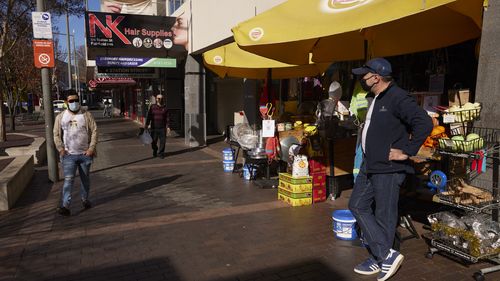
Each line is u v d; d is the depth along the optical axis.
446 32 5.61
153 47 12.77
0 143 12.63
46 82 7.97
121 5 16.36
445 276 3.72
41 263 4.17
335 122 6.08
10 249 4.55
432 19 5.43
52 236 4.95
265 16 5.29
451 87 6.10
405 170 3.59
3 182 6.07
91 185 7.75
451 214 4.05
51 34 7.96
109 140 16.27
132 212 5.91
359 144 5.15
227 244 4.61
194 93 13.65
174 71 18.98
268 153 7.47
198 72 13.56
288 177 6.23
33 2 12.62
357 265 4.02
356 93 5.52
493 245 3.69
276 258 4.21
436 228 4.02
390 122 3.51
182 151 12.63
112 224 5.38
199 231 5.05
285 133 7.55
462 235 3.76
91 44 11.87
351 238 4.67
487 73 3.86
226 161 9.00
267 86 8.09
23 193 7.20
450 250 3.89
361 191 3.82
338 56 6.71
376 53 6.13
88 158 5.97
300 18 4.84
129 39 12.34
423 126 3.28
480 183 3.96
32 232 5.10
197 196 6.80
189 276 3.83
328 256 4.25
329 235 4.85
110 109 38.28
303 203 6.15
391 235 3.65
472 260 3.66
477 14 4.03
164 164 10.14
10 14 12.66
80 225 5.35
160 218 5.61
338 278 3.77
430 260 4.07
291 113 8.71
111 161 10.70
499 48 3.75
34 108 48.31
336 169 6.34
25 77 23.92
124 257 4.29
